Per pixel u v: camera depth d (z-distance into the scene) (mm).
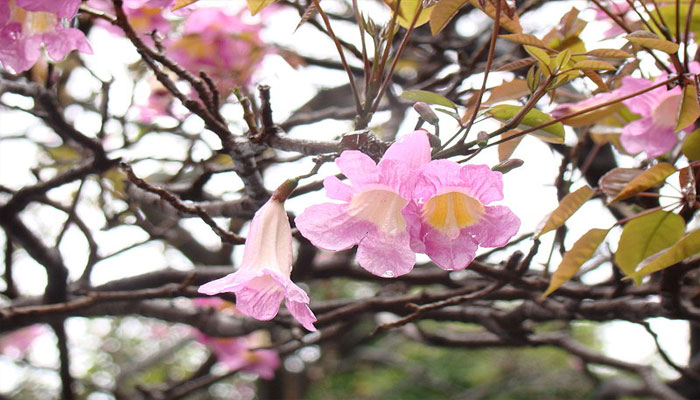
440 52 1264
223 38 976
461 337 1307
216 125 762
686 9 775
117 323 3064
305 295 627
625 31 818
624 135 805
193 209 770
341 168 632
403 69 1459
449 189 632
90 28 987
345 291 2918
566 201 718
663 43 673
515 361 3123
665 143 765
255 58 981
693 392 1431
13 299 1181
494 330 1067
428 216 638
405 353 3225
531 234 979
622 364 1368
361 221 649
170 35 1062
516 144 764
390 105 1309
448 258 633
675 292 838
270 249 658
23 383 2738
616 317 927
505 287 980
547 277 929
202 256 1611
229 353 1420
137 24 973
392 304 1007
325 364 2686
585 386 2854
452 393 2998
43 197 1104
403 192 628
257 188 790
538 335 1322
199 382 1419
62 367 1271
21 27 711
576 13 797
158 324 2242
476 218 638
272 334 1588
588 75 706
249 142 760
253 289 659
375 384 3119
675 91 750
